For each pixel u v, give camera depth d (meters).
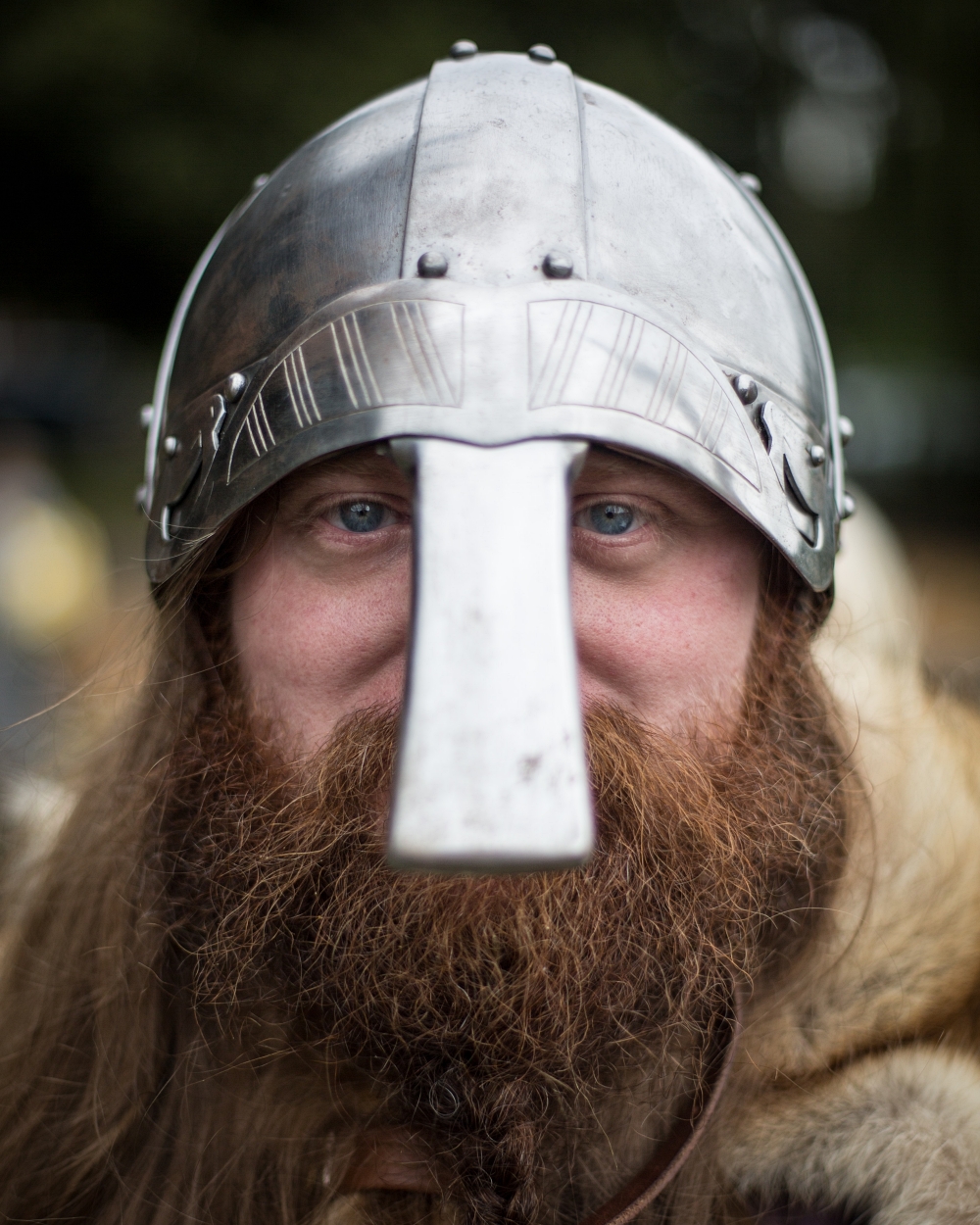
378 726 0.58
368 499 0.58
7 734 0.94
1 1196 0.74
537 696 0.46
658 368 0.55
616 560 0.58
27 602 1.83
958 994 0.69
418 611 0.48
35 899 0.84
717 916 0.61
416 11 5.14
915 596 1.42
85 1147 0.73
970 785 0.75
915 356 6.34
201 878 0.66
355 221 0.58
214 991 0.65
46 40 5.11
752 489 0.57
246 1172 0.66
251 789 0.62
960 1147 0.63
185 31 5.10
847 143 6.39
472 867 0.44
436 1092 0.60
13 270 6.79
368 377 0.54
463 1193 0.60
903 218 6.07
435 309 0.54
